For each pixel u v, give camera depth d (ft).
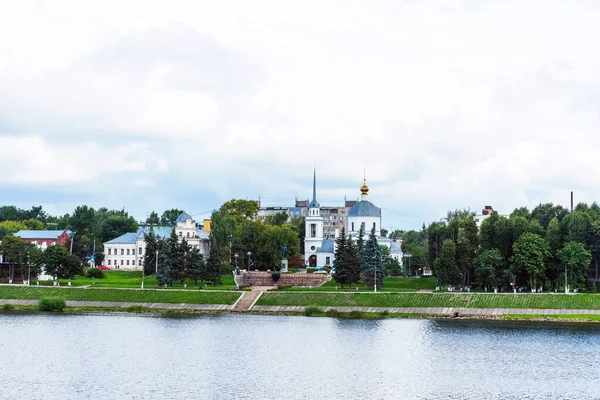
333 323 600.80
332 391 381.19
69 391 377.91
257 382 399.03
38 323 590.55
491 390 382.63
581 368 431.43
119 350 481.46
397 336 535.19
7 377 406.00
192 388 385.50
